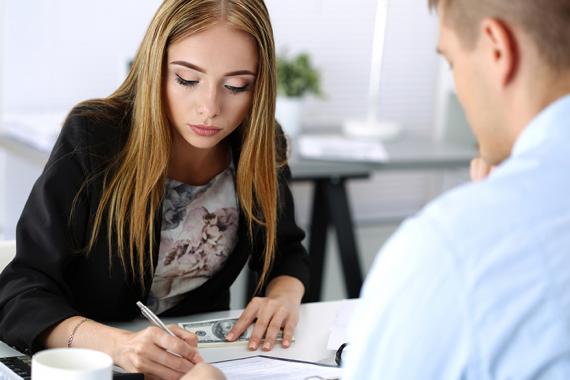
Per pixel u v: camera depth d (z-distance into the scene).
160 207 1.59
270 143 1.65
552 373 0.82
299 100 3.37
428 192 4.45
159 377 1.30
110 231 1.54
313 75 3.41
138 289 1.60
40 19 3.35
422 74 4.25
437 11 0.98
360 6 4.00
